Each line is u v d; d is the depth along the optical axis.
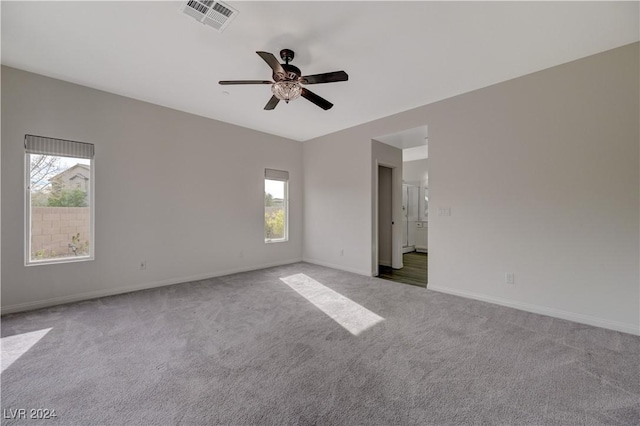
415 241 7.64
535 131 2.94
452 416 1.47
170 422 1.42
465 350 2.15
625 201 2.47
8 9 2.02
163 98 3.67
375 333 2.44
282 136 5.46
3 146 2.83
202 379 1.77
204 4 1.99
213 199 4.48
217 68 2.90
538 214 2.93
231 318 2.77
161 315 2.83
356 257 4.80
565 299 2.77
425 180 7.57
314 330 2.50
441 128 3.68
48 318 2.73
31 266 2.98
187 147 4.18
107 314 2.85
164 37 2.37
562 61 2.74
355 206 4.82
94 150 3.37
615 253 2.52
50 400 1.57
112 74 3.03
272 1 1.95
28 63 2.81
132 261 3.68
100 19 2.14
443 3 1.97
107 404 1.54
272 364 1.95
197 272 4.30
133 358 2.01
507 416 1.47
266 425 1.41
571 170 2.73
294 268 5.13
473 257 3.40
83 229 3.35
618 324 2.49
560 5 1.99
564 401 1.58
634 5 1.97
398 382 1.75
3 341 2.25
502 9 2.03
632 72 2.43
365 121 4.57
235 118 4.45
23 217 2.94
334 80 2.45
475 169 3.37
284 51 2.53
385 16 2.10
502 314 2.88
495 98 3.21
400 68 2.88
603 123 2.57
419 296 3.49
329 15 2.10
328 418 1.45
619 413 1.49
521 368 1.90
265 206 5.28
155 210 3.87
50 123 3.08
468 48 2.52
